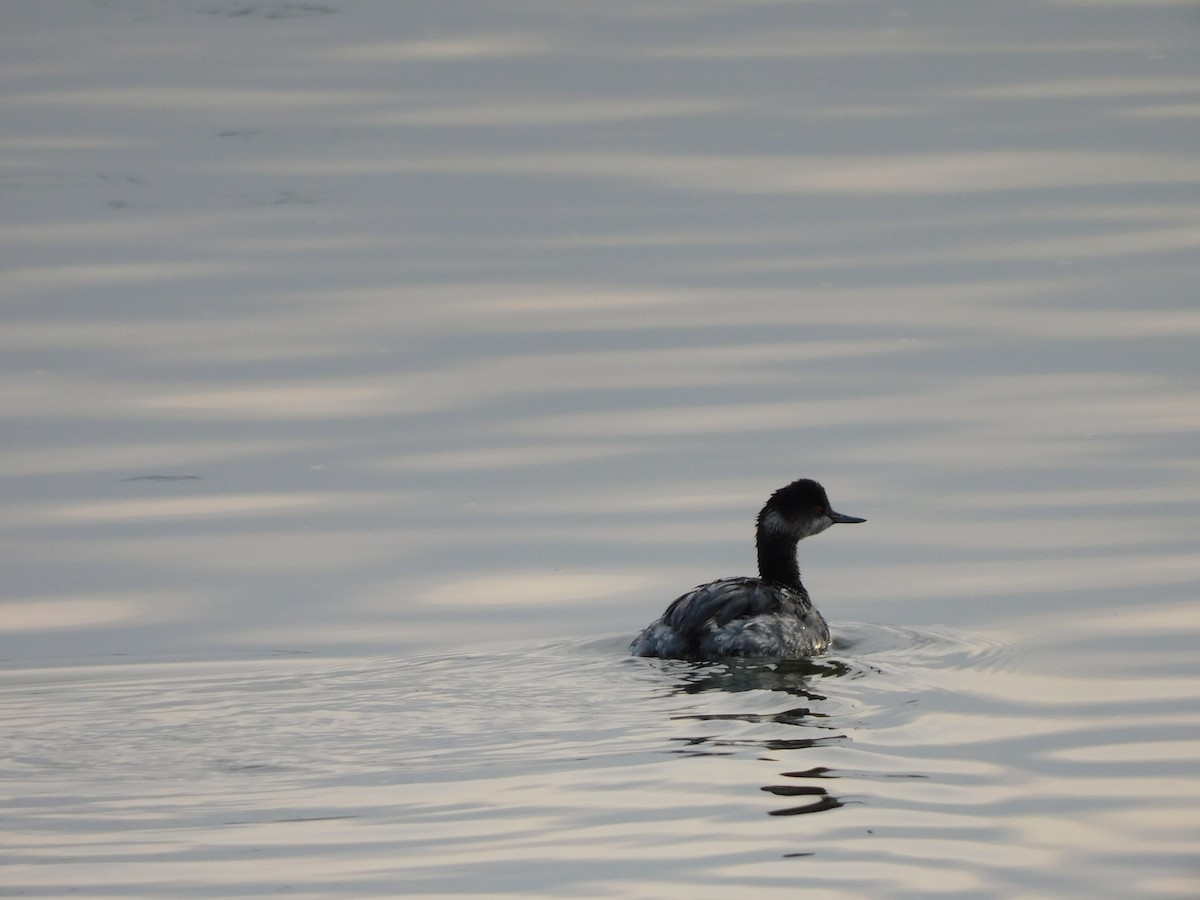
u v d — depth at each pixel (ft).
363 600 53.52
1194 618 49.37
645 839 33.81
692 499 59.82
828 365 69.82
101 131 97.66
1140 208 84.23
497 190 89.35
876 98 99.66
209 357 71.46
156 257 81.61
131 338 73.10
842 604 52.54
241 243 83.25
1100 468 60.85
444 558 56.34
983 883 31.96
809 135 94.89
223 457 63.46
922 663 46.29
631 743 39.27
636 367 70.03
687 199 87.51
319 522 59.06
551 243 82.84
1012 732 40.19
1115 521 56.85
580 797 35.91
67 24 114.11
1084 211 84.07
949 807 35.50
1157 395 66.39
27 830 34.68
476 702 42.88
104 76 105.50
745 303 75.87
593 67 104.88
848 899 31.27
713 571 54.85
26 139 96.73
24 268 80.07
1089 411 65.26
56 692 44.91
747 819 34.73
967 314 73.92
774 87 101.55
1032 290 75.97
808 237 82.69
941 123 96.02
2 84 104.37
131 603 53.57
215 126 98.27
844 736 39.73
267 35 112.06
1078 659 46.34
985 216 84.12
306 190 90.02
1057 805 35.63
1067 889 31.76
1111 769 37.76
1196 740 39.63
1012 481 60.23
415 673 46.14
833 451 62.90
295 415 66.59
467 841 33.83
